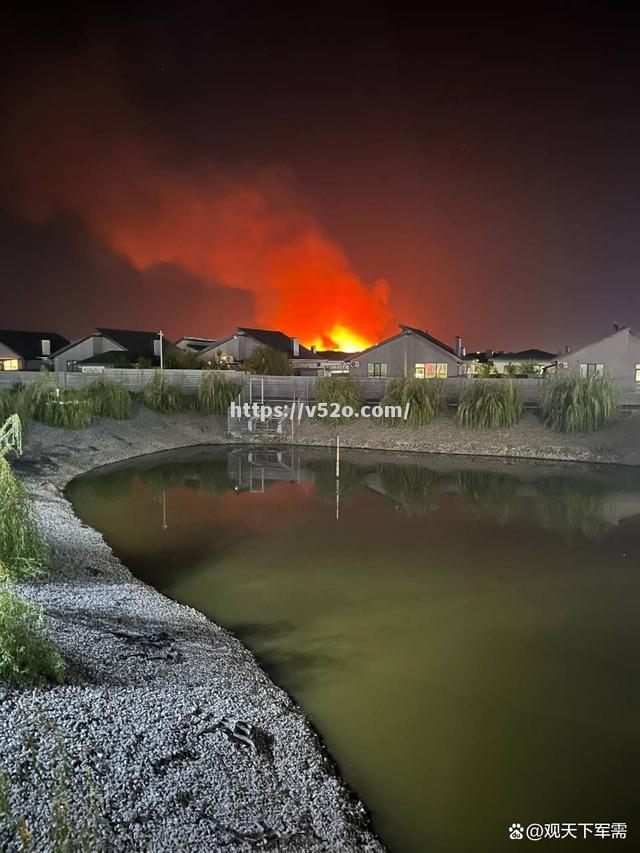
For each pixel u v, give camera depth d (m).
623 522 14.62
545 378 28.44
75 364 44.53
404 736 5.93
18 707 4.95
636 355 33.38
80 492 17.44
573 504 16.59
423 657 7.62
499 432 26.53
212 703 5.94
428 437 27.20
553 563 11.48
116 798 4.21
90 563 10.41
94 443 23.67
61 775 4.27
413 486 19.08
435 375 38.22
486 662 7.52
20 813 3.85
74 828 3.82
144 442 26.12
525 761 5.59
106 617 7.73
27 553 8.55
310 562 11.41
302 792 4.89
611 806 5.05
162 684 6.12
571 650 7.88
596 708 6.49
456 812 4.93
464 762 5.55
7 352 47.03
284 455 25.47
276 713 6.08
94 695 5.48
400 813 4.89
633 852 4.56
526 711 6.41
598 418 25.22
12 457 19.33
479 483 19.59
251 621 8.70
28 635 5.68
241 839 4.15
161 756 4.82
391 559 11.64
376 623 8.66
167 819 4.15
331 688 6.82
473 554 12.00
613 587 10.20
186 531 13.41
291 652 7.72
